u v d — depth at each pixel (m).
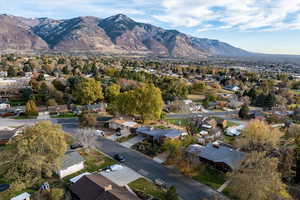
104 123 57.50
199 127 58.66
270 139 40.81
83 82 72.75
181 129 54.38
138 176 33.28
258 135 41.88
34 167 28.36
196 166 35.31
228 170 34.62
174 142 39.12
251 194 26.02
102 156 39.47
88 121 54.03
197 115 71.94
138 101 55.78
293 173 33.62
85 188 27.38
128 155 40.31
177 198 26.69
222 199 27.70
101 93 74.62
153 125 57.22
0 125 53.38
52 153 30.28
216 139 50.69
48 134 30.39
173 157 37.75
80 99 72.19
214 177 33.88
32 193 27.84
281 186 27.31
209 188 31.02
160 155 40.69
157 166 36.69
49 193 27.38
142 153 41.38
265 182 25.89
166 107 77.56
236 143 44.69
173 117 68.62
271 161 28.52
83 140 41.88
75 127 54.03
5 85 83.69
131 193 27.39
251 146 42.41
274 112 76.62
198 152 38.44
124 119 59.19
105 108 71.06
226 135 55.16
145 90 56.69
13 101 75.56
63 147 31.16
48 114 64.12
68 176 32.28
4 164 29.05
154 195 28.67
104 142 45.78
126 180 31.94
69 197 27.58
